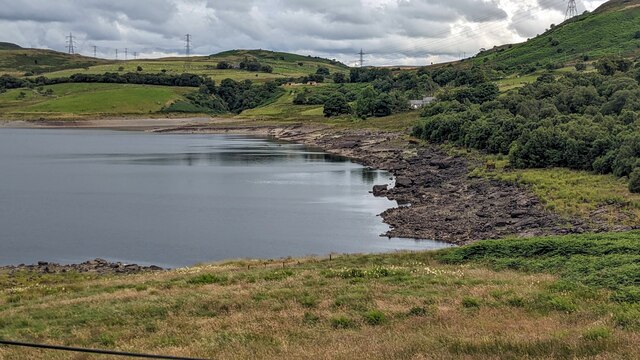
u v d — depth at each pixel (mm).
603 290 25219
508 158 94625
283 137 189750
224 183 94438
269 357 17281
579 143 80188
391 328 20812
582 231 50875
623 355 15422
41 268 47062
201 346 19156
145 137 197250
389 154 127562
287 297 26438
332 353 17234
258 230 62062
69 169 112375
